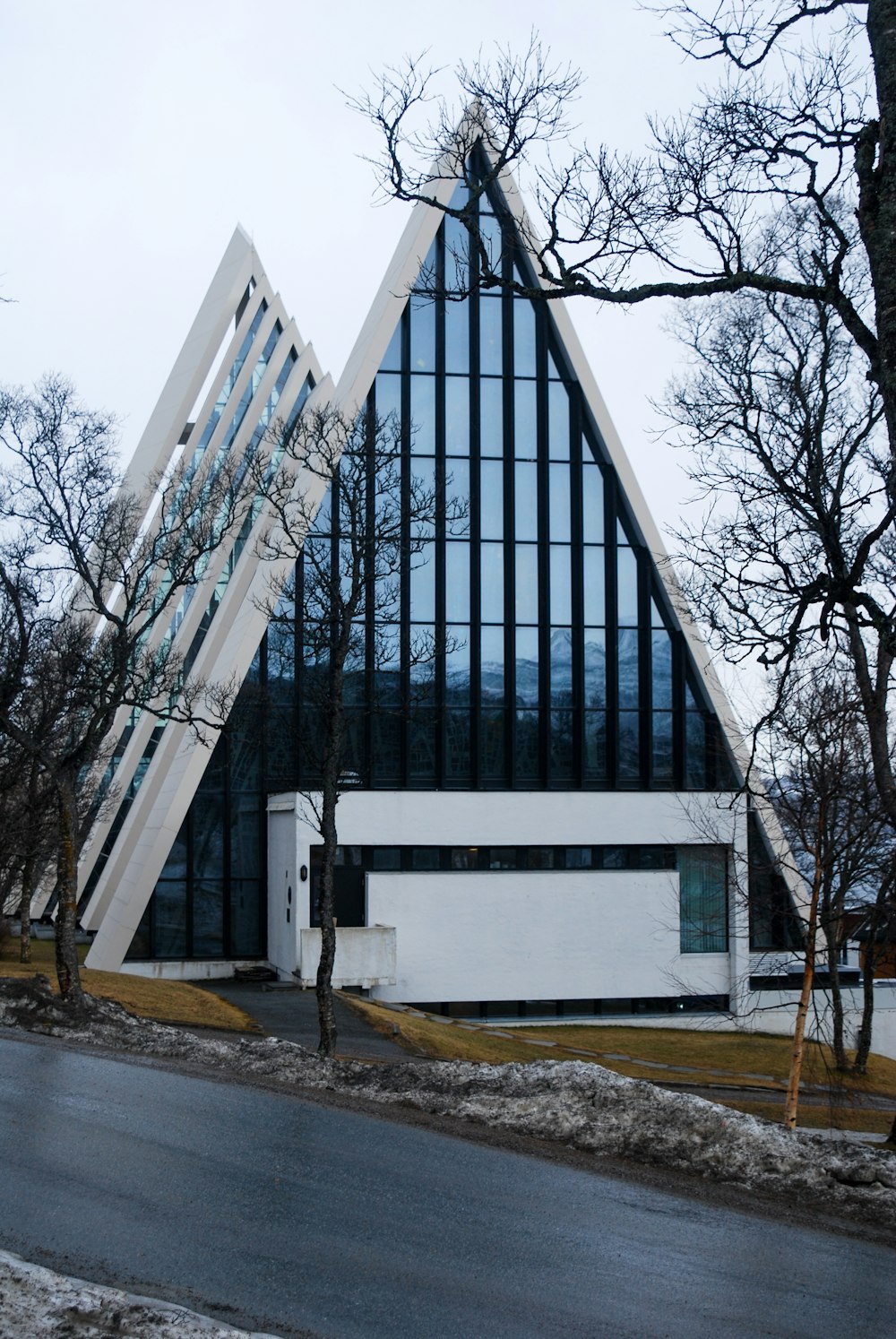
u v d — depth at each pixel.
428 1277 8.11
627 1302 7.91
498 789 36.59
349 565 20.67
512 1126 12.66
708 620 17.53
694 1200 10.45
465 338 37.28
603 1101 12.79
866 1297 8.30
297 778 36.94
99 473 20.20
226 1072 15.14
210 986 34.25
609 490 37.75
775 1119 22.69
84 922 44.06
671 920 35.81
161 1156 10.63
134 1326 6.77
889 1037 35.38
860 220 8.37
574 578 37.56
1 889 35.22
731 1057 31.28
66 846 18.98
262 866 37.75
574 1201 10.12
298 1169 10.51
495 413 37.41
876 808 21.06
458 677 36.88
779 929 36.09
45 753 19.31
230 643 38.78
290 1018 27.19
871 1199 10.59
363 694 36.31
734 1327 7.59
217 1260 8.15
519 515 37.44
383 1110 13.26
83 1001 18.70
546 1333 7.29
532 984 35.06
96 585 21.75
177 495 32.38
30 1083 13.48
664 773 37.44
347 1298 7.65
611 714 37.31
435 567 36.84
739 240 10.59
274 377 51.03
